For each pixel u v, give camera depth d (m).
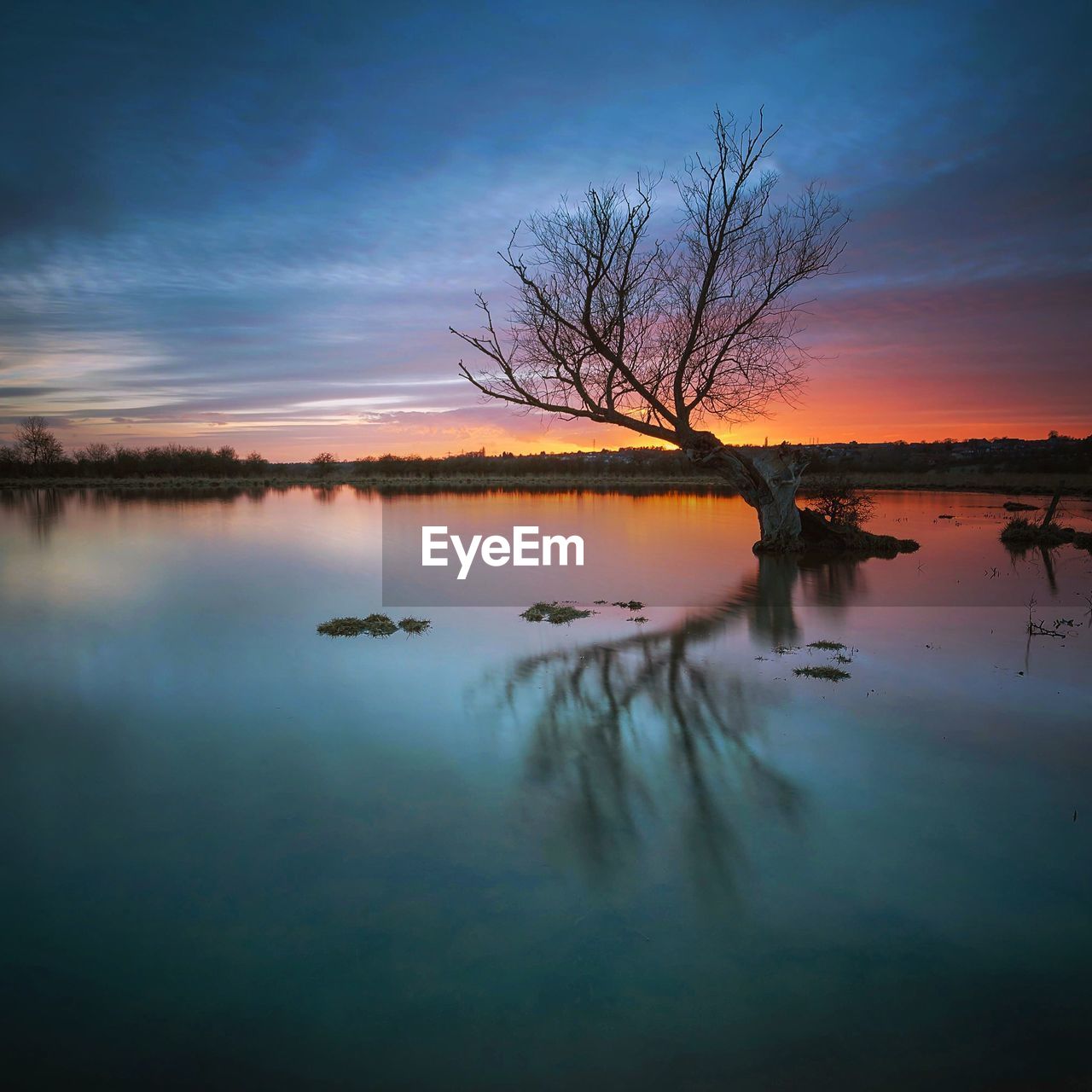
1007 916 3.93
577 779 5.61
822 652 9.38
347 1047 3.05
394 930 3.80
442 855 4.54
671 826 4.89
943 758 6.01
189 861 4.47
